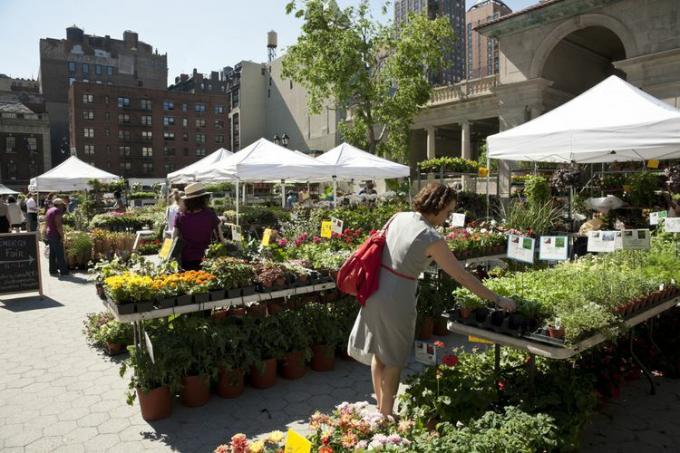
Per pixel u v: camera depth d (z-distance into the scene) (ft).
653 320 17.92
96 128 278.67
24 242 29.84
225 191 115.44
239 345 15.99
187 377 14.73
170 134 298.15
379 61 83.97
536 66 72.59
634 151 31.37
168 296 15.48
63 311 27.12
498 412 11.27
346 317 18.84
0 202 46.39
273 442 9.34
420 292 21.15
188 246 19.17
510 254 16.01
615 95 23.72
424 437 9.27
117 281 14.89
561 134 22.80
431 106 99.04
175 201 35.50
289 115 224.12
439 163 55.01
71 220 62.49
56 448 12.62
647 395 15.38
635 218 35.63
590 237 16.40
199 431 13.47
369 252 11.60
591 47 80.79
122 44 372.17
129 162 287.69
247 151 39.68
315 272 18.97
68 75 347.77
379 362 12.10
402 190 57.00
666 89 56.95
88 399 15.56
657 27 58.23
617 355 16.34
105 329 20.21
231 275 16.72
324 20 76.48
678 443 12.55
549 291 13.06
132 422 14.01
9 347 20.74
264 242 22.33
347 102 81.76
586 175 48.67
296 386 16.44
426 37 76.84
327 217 39.73
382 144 85.15
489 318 11.85
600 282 13.60
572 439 10.58
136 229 56.59
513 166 66.13
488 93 90.38
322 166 40.81
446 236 25.18
